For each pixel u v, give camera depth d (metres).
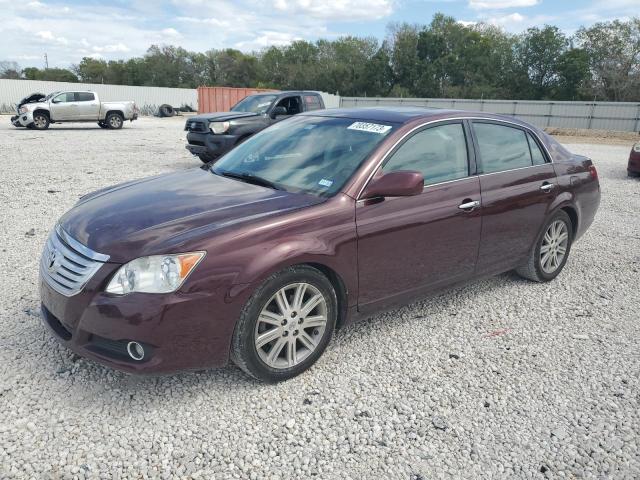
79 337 2.94
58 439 2.71
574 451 2.79
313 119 4.46
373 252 3.51
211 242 2.91
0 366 3.31
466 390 3.30
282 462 2.62
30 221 6.72
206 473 2.53
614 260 5.99
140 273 2.81
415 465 2.64
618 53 61.50
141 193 3.67
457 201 3.98
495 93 73.19
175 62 94.19
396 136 3.77
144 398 3.07
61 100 23.56
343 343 3.84
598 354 3.80
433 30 80.94
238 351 3.05
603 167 14.42
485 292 4.90
